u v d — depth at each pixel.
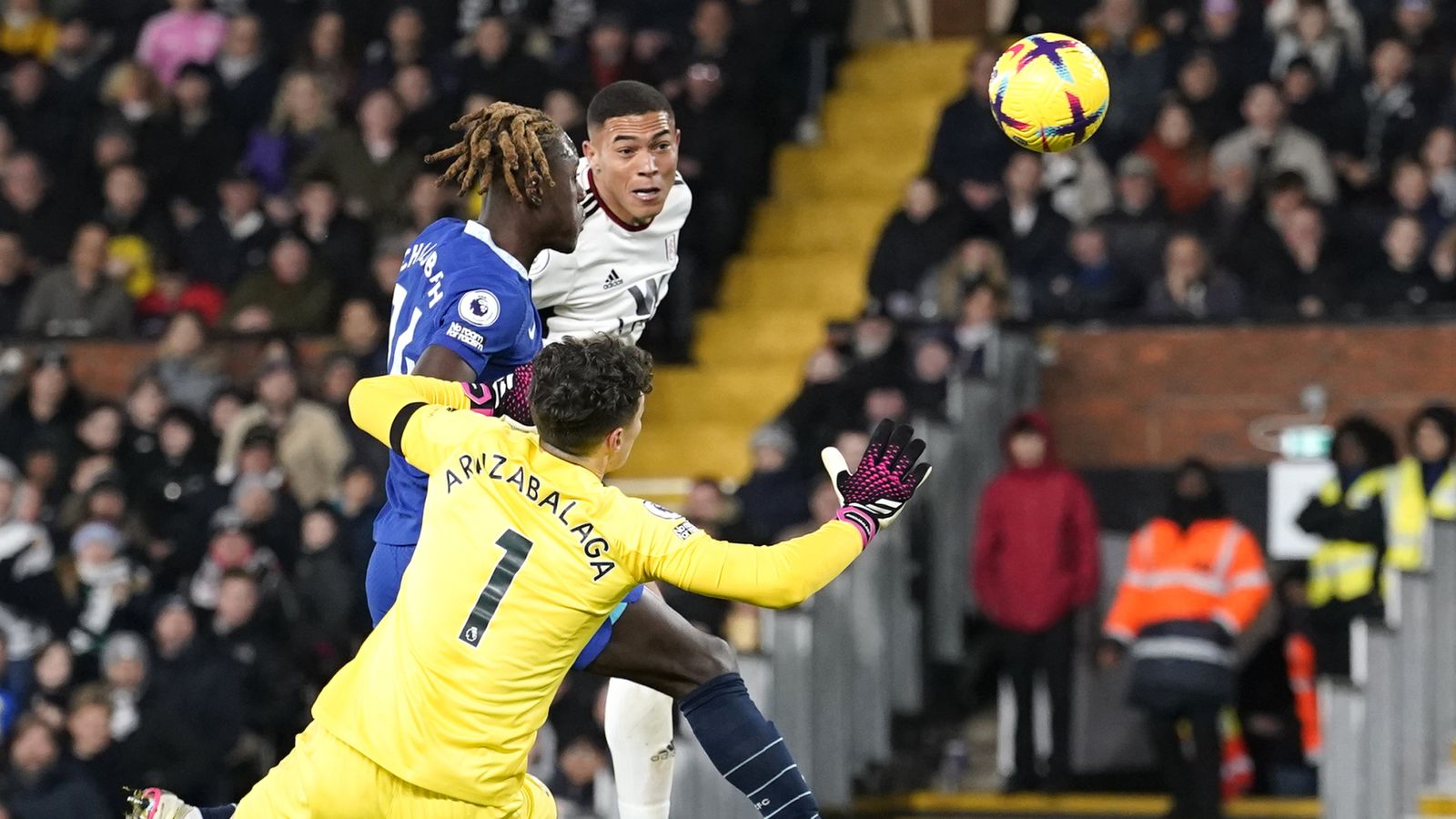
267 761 40.66
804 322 51.66
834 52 58.47
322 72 54.72
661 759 21.98
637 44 53.53
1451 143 48.34
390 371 20.44
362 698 18.88
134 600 43.66
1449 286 47.94
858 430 44.22
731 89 52.34
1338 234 48.69
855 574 43.25
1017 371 48.56
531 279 20.95
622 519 18.58
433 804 18.72
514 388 20.38
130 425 47.22
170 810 19.98
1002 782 44.84
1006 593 43.72
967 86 53.53
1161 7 53.81
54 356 50.44
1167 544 42.12
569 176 20.36
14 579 43.69
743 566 18.31
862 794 42.88
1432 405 43.00
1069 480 43.81
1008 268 49.56
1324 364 48.16
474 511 18.77
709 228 51.28
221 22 57.12
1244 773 44.47
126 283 52.22
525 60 51.94
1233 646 42.28
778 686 39.66
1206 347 48.69
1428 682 40.94
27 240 52.88
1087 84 21.31
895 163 55.31
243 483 44.28
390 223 50.91
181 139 53.91
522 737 18.84
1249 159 49.38
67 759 39.09
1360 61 51.03
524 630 18.58
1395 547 42.47
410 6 55.88
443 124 51.91
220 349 49.00
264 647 40.78
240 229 52.16
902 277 49.09
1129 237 49.16
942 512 45.34
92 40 57.78
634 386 18.80
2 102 55.22
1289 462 47.03
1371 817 39.34
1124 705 45.59
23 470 47.31
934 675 46.38
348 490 42.94
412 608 18.81
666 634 20.16
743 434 49.59
